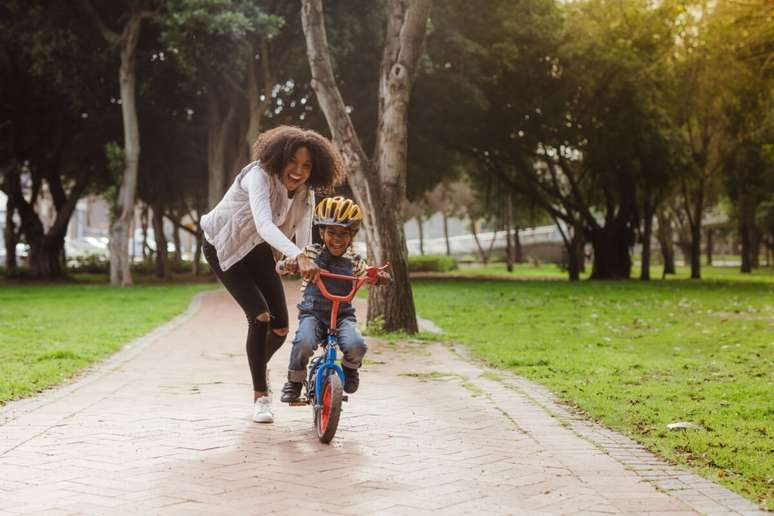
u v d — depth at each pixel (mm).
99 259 47875
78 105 29812
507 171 38781
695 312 16953
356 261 5586
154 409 6586
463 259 73000
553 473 4730
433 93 30656
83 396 7203
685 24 32406
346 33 25500
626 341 11766
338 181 5746
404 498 4207
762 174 38469
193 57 24312
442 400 7078
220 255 5656
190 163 35500
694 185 40156
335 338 5418
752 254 58875
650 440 5582
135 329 13180
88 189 40219
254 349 5992
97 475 4590
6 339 11438
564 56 30266
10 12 27688
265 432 5738
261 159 5469
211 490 4312
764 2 24672
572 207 35281
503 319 15523
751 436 5680
